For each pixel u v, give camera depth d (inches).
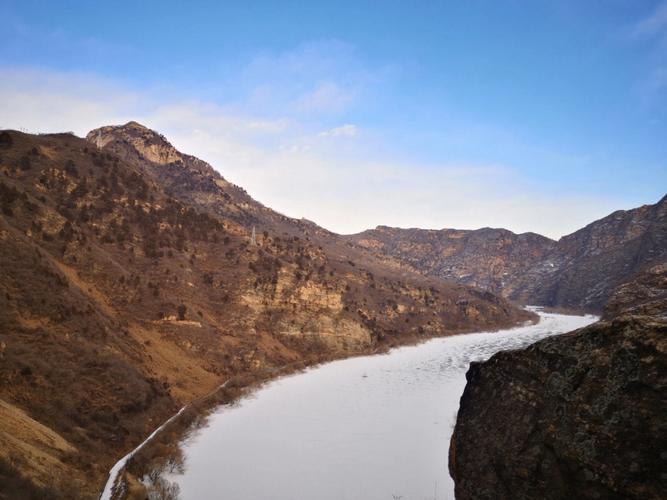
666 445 184.4
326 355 2898.6
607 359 218.2
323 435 1566.2
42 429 1042.1
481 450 268.2
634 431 195.8
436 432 1605.6
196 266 2955.2
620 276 6594.5
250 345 2532.0
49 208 2261.3
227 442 1481.3
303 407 1888.5
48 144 2965.1
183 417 1584.6
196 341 2257.6
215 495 1143.0
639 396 200.1
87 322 1628.9
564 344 242.8
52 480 818.2
